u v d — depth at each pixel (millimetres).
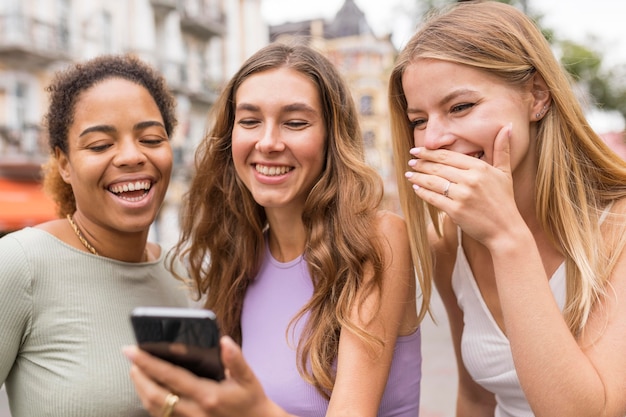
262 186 1771
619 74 10992
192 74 20672
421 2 7926
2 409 5250
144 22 18547
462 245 1823
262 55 1777
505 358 1707
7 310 1678
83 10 16719
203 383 1021
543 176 1581
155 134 1842
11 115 15195
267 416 1058
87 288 1801
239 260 1984
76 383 1695
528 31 1555
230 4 23266
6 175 14852
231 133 1981
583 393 1263
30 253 1741
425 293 1710
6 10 14953
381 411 1740
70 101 1788
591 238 1529
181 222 2189
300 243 1893
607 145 1597
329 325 1673
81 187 1809
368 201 1728
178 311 1003
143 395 1033
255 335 1858
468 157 1438
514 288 1335
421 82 1531
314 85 1759
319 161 1795
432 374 6270
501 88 1500
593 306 1475
